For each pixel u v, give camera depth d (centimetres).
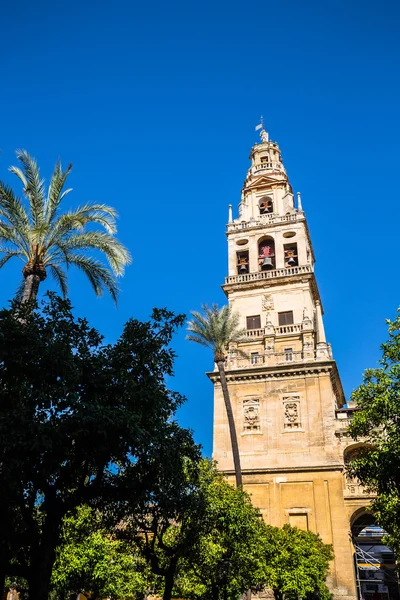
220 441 4819
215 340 4350
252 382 4975
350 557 4084
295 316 5353
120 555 2966
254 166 6725
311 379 4816
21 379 1586
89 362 1689
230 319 4500
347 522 4216
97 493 1702
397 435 2008
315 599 3650
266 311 5459
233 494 2662
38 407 1552
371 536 5444
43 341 1614
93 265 2861
